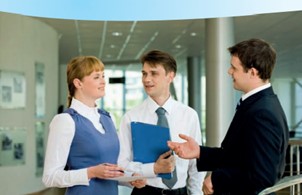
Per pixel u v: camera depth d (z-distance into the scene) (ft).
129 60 59.52
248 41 6.88
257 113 6.43
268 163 6.24
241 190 6.51
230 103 26.43
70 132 7.42
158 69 8.75
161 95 8.96
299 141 12.41
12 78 29.71
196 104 59.36
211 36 26.71
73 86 7.86
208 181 6.77
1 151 28.76
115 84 67.21
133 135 8.37
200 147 7.41
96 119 7.88
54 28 36.24
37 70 32.60
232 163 6.79
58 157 7.42
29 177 30.99
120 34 40.14
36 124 32.19
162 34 40.32
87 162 7.55
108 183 7.83
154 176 8.10
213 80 26.50
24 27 30.99
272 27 36.47
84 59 7.76
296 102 73.36
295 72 70.18
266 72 6.77
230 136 6.91
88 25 35.19
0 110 28.68
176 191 8.70
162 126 8.50
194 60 59.26
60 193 30.71
